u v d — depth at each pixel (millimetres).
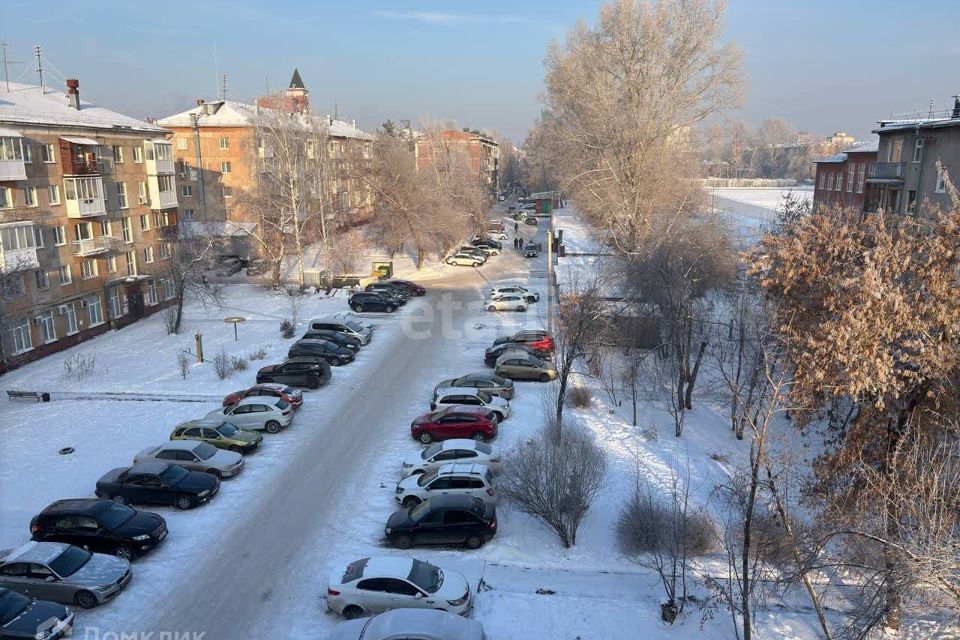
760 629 13750
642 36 39312
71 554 14484
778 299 17312
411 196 55531
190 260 40781
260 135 49125
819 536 13203
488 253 62656
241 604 14203
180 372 29922
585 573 15656
